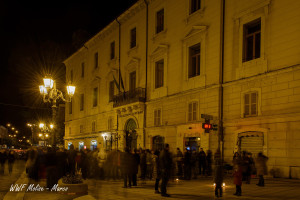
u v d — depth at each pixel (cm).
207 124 1567
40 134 3831
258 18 1600
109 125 3042
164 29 2300
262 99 1526
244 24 1673
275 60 1483
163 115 2244
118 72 2939
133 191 1123
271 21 1517
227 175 1608
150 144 2348
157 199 940
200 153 1681
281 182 1277
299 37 1383
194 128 1905
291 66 1388
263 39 1548
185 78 2052
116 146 2817
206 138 1802
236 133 1617
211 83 1830
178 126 2047
